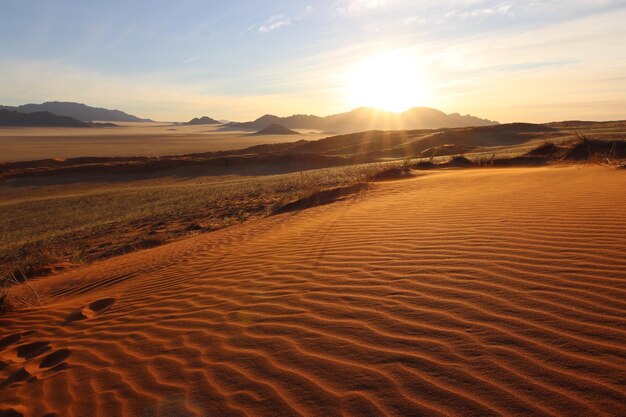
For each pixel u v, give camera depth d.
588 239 5.31
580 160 21.50
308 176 33.91
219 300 5.13
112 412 3.14
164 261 8.81
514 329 3.35
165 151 134.38
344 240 6.99
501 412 2.49
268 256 6.86
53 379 3.88
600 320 3.31
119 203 34.97
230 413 2.87
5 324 6.15
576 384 2.62
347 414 2.68
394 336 3.53
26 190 56.50
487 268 4.71
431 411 2.59
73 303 6.75
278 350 3.60
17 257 18.06
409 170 20.58
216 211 20.84
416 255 5.54
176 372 3.55
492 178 13.48
